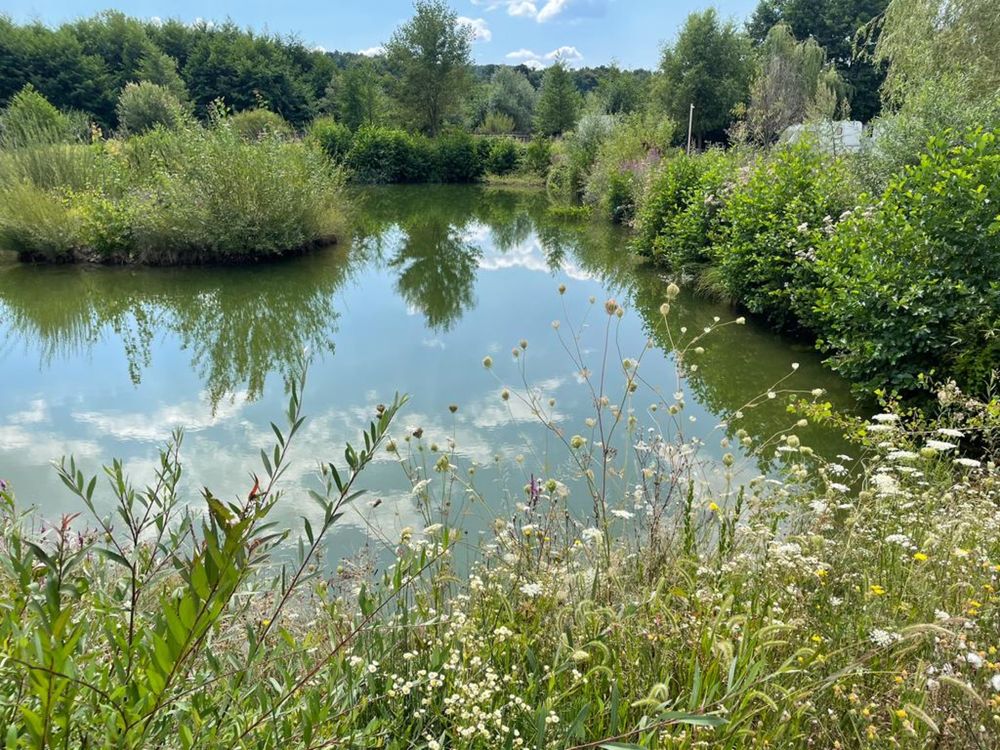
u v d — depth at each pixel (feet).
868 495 7.57
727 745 4.09
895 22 36.50
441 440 15.93
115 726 2.63
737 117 94.27
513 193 94.79
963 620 5.33
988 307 15.24
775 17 130.41
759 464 14.12
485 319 29.89
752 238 27.40
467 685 4.57
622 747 3.26
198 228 39.78
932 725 4.18
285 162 44.73
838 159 29.32
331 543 11.24
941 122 27.48
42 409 19.24
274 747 3.35
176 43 155.43
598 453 14.37
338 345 25.95
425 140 112.06
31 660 2.36
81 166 45.57
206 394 20.40
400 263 43.86
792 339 25.35
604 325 28.45
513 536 7.75
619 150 66.95
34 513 11.89
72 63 130.82
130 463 15.43
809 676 4.92
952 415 13.51
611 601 6.31
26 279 36.29
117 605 3.52
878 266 17.12
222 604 2.39
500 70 174.91
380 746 4.17
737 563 6.57
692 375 21.34
